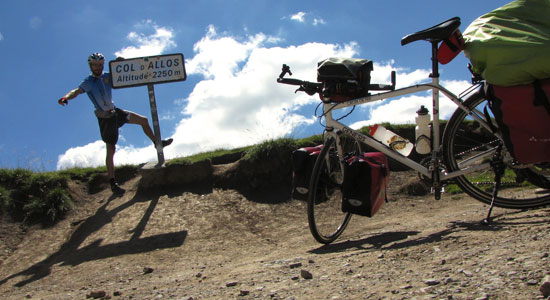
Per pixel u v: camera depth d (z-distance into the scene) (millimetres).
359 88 4016
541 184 3717
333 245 4207
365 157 4027
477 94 3814
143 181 6797
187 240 5328
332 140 4105
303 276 2895
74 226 6027
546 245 2559
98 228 5836
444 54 3803
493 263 2424
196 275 3797
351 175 3869
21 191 6582
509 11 3490
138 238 5453
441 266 2613
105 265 4758
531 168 3705
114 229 5758
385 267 2830
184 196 6492
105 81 6684
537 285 2016
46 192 6559
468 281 2232
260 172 6789
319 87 4199
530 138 3336
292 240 4957
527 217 3594
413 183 6309
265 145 6898
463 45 3688
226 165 7109
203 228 5641
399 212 5641
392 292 2287
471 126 4609
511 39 3295
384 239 4023
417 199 6102
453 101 3910
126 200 6605
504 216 3867
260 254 4543
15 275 4887
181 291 3195
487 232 3277
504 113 3371
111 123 6609
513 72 3250
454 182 4148
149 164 7117
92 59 6492
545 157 3348
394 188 6500
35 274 4828
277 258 4047
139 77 6926
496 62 3320
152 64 6988
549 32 3299
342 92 4035
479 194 4125
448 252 2916
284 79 4273
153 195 6641
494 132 3764
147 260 4801
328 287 2580
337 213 4457
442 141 4051
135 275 4340
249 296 2668
